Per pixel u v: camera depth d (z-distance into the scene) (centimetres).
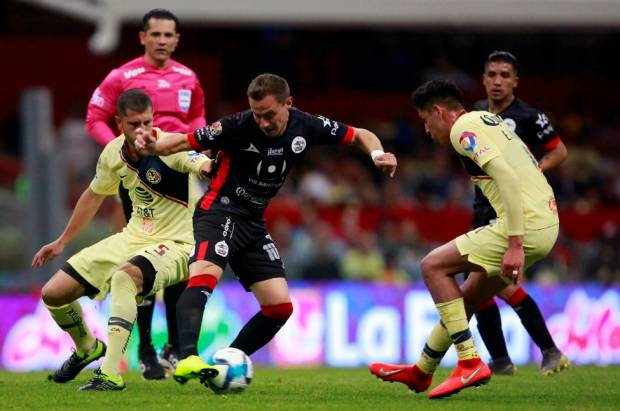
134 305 2172
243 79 6700
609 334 4275
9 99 6309
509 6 5969
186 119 2706
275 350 3975
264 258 2175
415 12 5997
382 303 4100
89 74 6341
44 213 4372
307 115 2142
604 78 7106
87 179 5581
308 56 6844
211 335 3878
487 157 2005
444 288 2073
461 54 7050
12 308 3803
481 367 2059
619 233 5175
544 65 7106
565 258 5116
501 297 2655
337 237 5244
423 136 6444
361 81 6825
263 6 5975
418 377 2156
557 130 6656
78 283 2255
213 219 2130
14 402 1978
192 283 2070
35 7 6831
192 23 6281
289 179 5900
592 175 6147
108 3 5784
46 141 4419
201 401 1983
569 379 2569
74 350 2361
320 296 4056
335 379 2592
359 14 6012
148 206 2294
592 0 5953
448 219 5359
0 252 4394
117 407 1892
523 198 2056
